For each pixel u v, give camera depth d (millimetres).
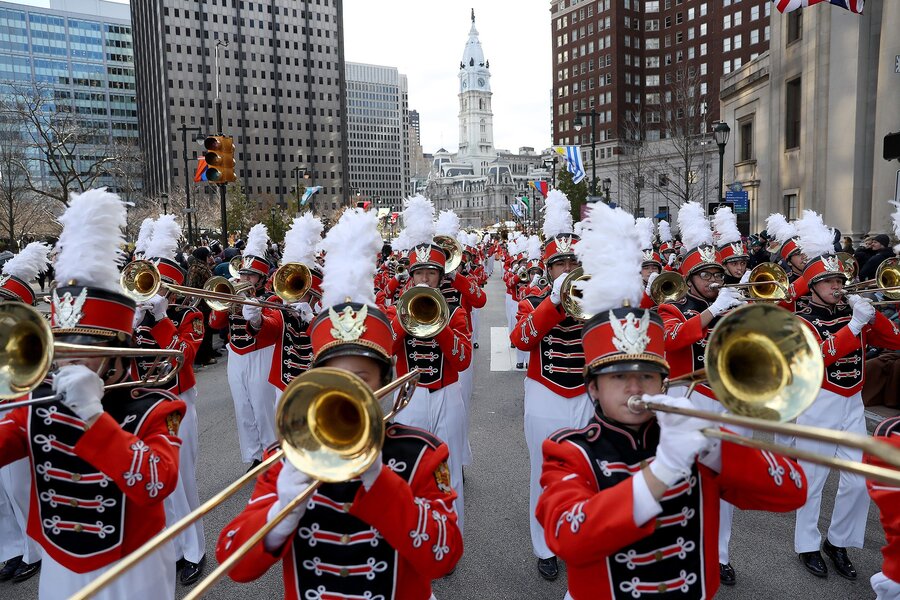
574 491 2203
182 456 4988
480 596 4391
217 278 6645
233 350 6832
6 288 5582
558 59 90750
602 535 1975
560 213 5680
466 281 7988
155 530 2895
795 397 1708
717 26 77062
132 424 2766
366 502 2053
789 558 4824
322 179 122125
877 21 22344
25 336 2406
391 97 191250
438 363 5082
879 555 4855
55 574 2771
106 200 2939
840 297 5000
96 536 2750
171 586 3062
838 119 23422
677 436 1866
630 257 2422
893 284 5445
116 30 122438
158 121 110812
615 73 82125
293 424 1906
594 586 2258
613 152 82625
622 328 2277
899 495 2658
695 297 5379
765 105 33062
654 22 83125
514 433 7891
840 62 23328
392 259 15055
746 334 1824
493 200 165125
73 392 2406
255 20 115312
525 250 13023
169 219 6375
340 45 123812
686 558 2207
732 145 38188
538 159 185000
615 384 2301
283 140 118812
